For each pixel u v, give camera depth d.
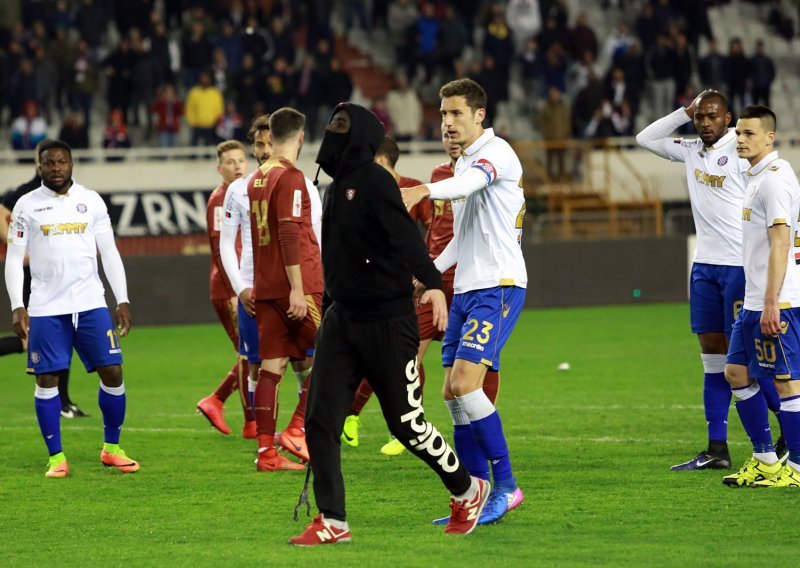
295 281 26.53
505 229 21.39
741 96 90.12
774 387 26.64
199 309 70.25
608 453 28.27
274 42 84.06
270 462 27.08
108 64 81.75
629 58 89.25
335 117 19.39
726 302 25.91
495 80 86.69
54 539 20.64
